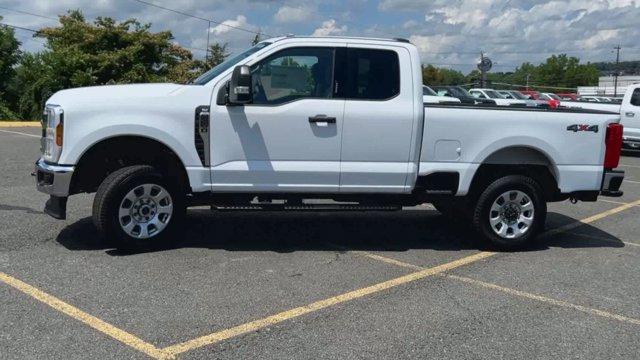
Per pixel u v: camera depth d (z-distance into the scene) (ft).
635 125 59.52
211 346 14.08
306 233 24.89
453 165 22.27
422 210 30.66
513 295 18.28
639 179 45.14
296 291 17.85
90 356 13.37
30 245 21.36
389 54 21.58
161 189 20.89
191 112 20.42
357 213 29.25
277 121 20.80
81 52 91.76
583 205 33.91
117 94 20.27
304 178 21.27
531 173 23.67
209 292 17.44
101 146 20.43
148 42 93.86
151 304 16.39
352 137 21.30
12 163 40.09
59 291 17.07
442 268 20.77
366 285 18.66
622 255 23.27
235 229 24.94
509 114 22.54
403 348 14.34
